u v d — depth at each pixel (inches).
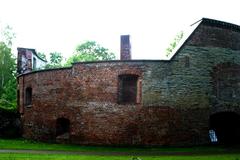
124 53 989.8
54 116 922.7
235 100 934.4
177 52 855.7
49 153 698.2
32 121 995.9
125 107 837.2
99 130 850.1
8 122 1083.3
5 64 2031.3
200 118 869.2
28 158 605.6
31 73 1018.1
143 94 833.5
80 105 876.6
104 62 859.4
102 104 853.2
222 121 949.8
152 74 838.5
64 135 909.2
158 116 831.1
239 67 948.6
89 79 871.1
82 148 797.9
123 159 615.5
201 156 674.2
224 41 927.0
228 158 644.1
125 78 855.7
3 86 1980.8
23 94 1071.0
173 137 832.9
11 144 861.2
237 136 953.5
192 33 875.4
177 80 849.5
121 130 834.2
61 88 915.4
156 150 774.5
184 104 852.0
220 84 911.7
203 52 888.9
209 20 898.7
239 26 952.3
